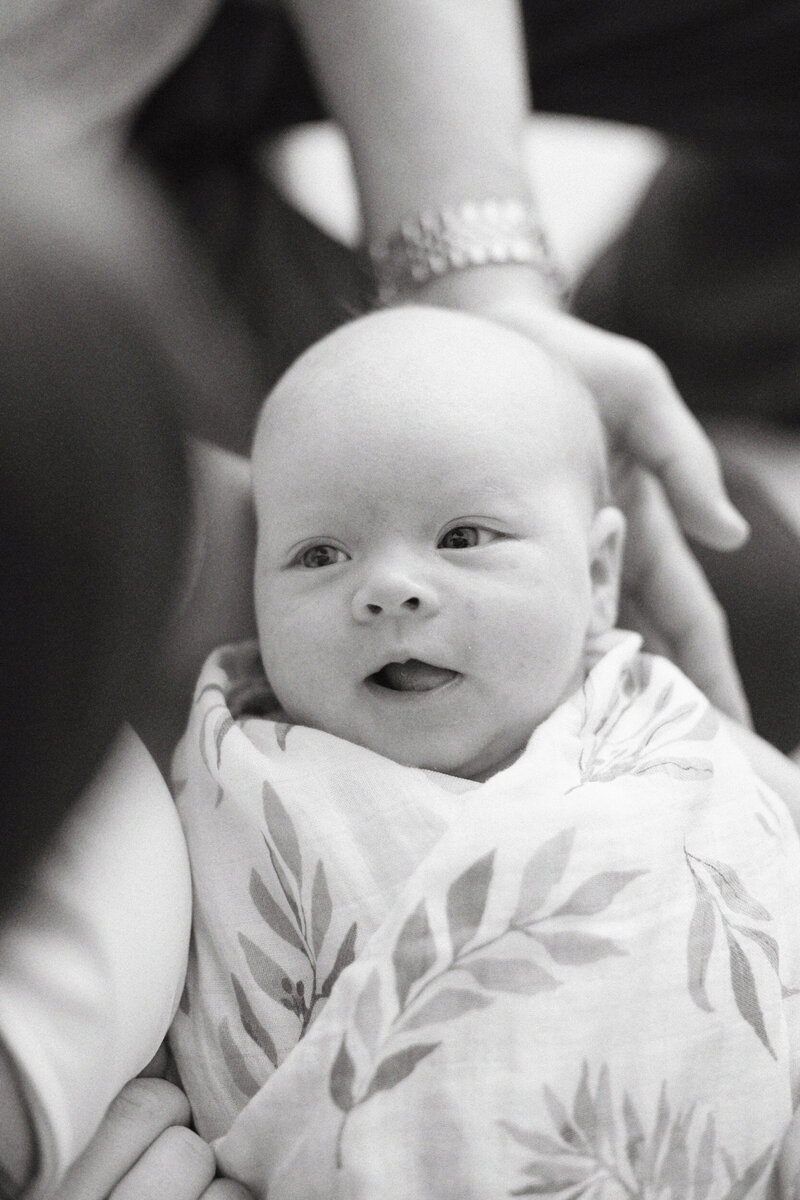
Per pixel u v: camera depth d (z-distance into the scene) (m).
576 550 1.01
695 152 1.95
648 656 1.08
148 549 0.48
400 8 1.36
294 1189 0.79
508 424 1.00
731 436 2.08
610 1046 0.79
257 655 1.10
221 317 1.42
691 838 0.89
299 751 0.94
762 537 1.55
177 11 1.13
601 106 1.90
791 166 1.92
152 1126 0.83
